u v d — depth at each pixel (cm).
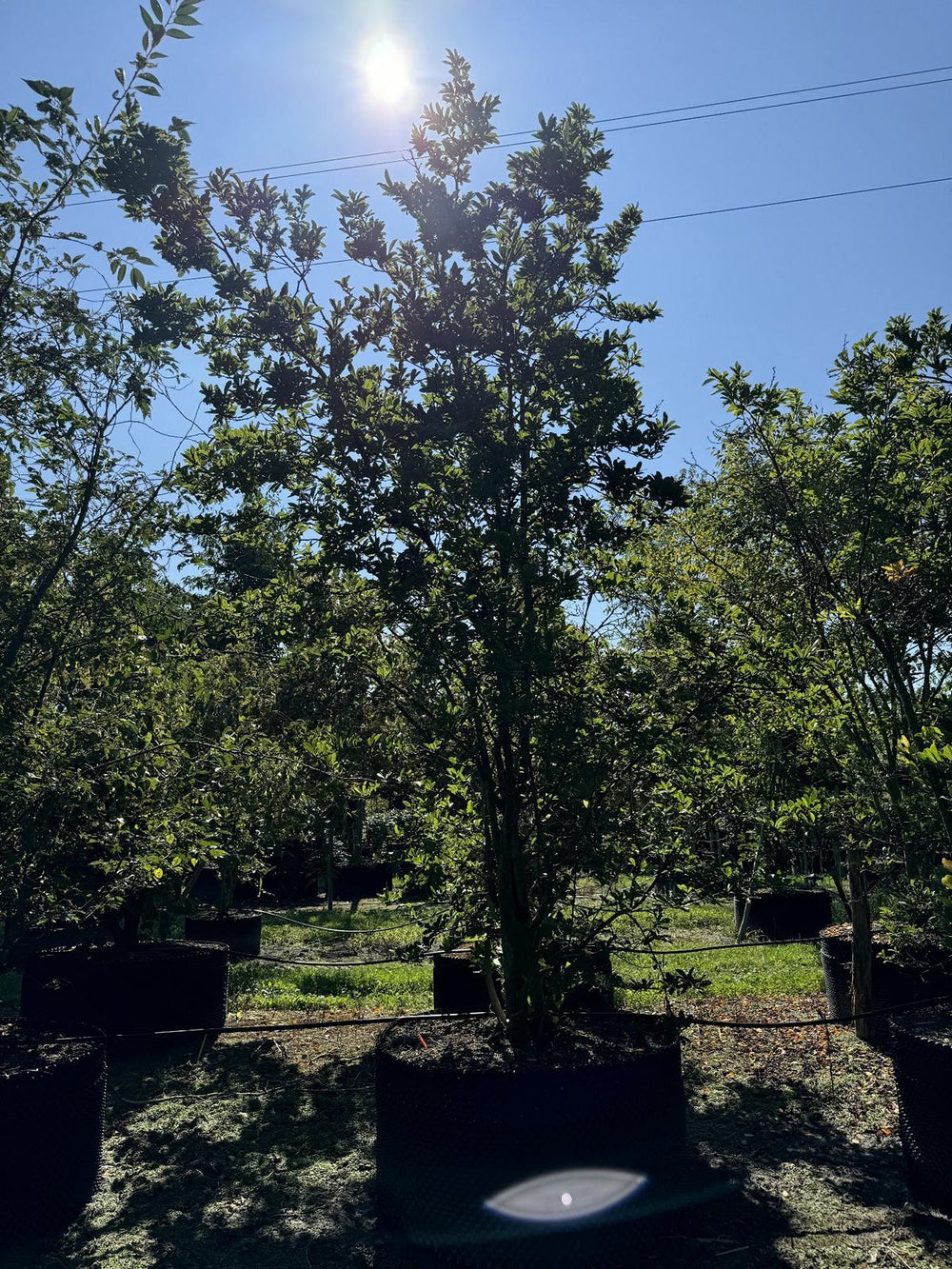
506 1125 339
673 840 421
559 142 423
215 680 550
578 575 396
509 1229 335
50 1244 371
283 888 1730
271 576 441
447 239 412
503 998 458
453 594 388
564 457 391
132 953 670
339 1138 485
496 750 417
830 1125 479
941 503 448
